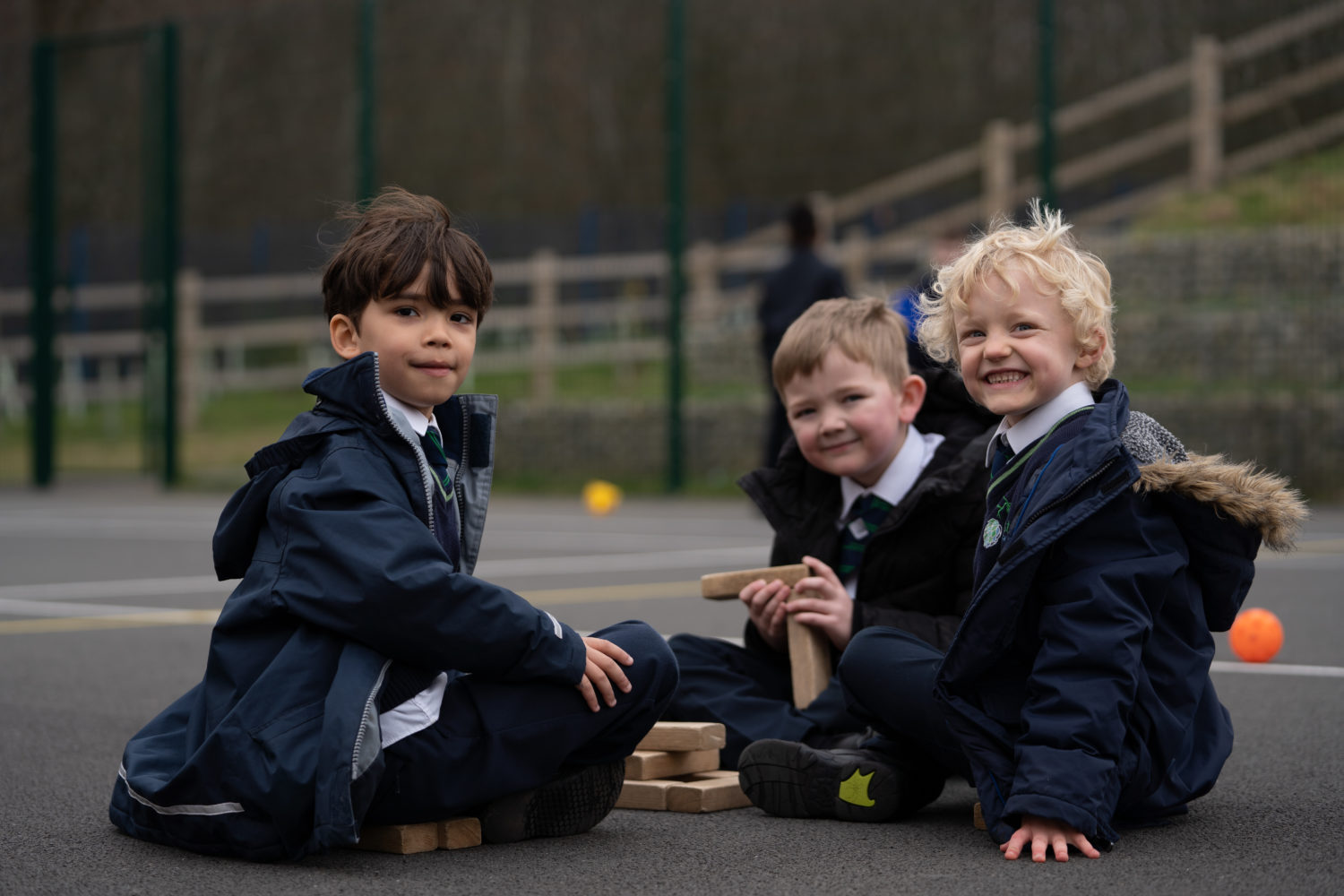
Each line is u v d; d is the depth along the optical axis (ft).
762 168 62.39
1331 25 43.47
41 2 83.46
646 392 53.01
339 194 81.20
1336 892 7.36
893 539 10.88
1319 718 12.40
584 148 89.71
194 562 27.91
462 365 8.79
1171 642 8.46
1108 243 48.93
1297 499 8.47
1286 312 43.09
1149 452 8.50
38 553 29.55
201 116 81.20
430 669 8.09
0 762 11.13
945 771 9.67
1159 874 7.71
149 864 8.09
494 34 88.84
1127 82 50.72
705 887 7.60
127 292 72.02
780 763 9.28
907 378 11.15
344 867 8.02
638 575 24.27
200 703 8.29
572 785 8.66
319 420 8.41
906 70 55.31
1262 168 50.67
